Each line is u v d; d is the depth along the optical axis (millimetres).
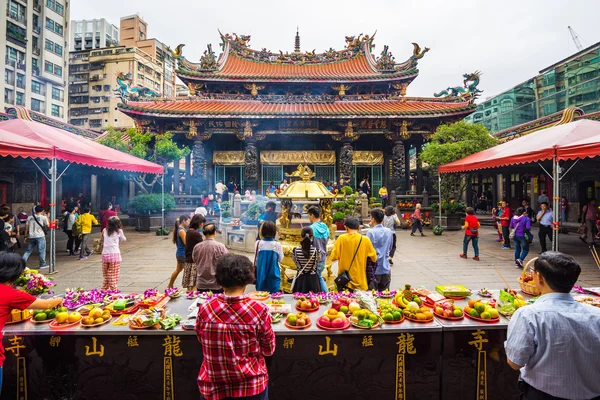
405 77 24234
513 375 3285
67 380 3209
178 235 6801
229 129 22859
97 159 10789
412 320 3410
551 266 2176
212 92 25141
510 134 22266
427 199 20375
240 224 12703
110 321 3455
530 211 14664
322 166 25781
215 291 5012
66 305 3691
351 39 27828
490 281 8047
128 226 20578
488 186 33250
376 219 5422
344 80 24719
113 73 62000
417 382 3256
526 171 18234
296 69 27219
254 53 27391
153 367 3207
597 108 24922
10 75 44312
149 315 3332
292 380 3225
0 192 19219
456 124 17969
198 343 3201
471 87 22641
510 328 2240
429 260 10461
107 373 3211
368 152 25906
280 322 3418
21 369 3193
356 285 4699
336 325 3246
